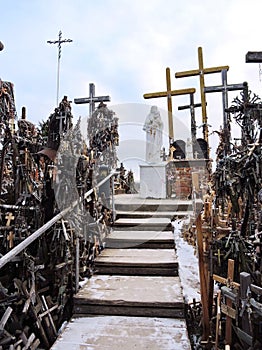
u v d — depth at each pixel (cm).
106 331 260
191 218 458
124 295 300
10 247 294
